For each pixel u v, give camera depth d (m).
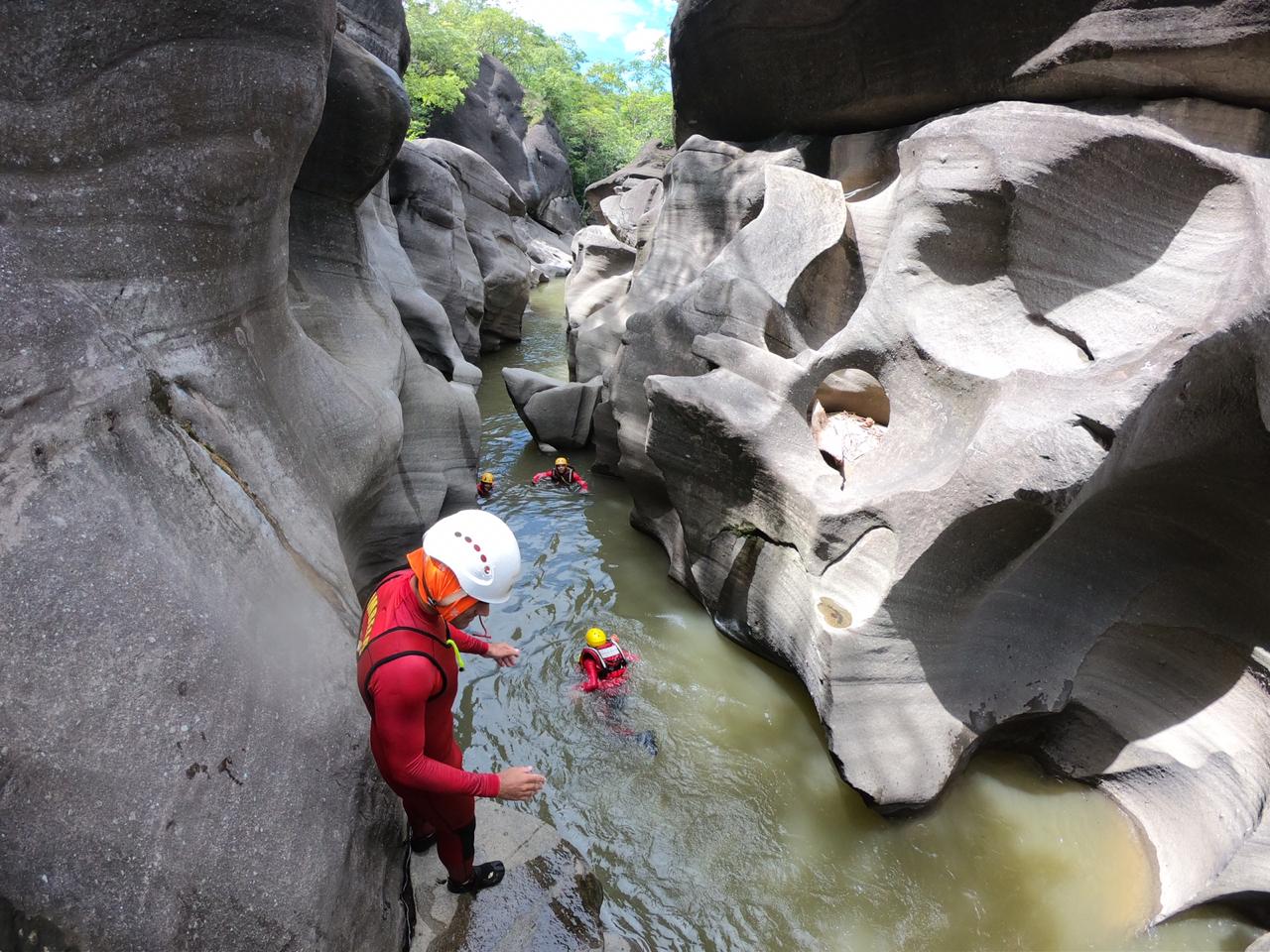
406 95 6.71
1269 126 5.18
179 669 2.28
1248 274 3.81
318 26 3.68
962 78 6.44
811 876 4.21
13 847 1.77
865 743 4.54
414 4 26.08
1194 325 3.79
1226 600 4.23
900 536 4.54
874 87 7.10
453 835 2.92
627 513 8.81
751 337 6.51
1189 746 4.32
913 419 5.02
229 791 2.27
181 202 3.19
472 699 5.52
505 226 16.62
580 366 11.41
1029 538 4.12
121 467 2.49
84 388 2.46
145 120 2.99
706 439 6.04
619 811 4.61
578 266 14.95
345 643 3.30
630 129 41.12
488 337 16.16
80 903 1.83
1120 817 4.54
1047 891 4.14
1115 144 4.32
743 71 8.10
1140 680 4.59
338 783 2.74
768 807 4.65
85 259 2.80
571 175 35.66
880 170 7.40
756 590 5.97
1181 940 3.79
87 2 2.71
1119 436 3.69
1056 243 4.62
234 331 3.75
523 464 10.17
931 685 4.69
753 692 5.69
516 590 7.06
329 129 6.17
